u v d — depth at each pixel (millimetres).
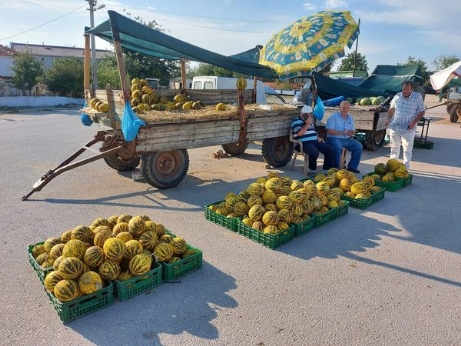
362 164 10039
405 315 3596
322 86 13117
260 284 4082
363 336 3293
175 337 3244
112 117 6766
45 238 5121
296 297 3850
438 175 8852
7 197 6762
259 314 3564
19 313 3514
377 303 3779
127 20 6246
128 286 3727
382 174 7836
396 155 8977
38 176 8188
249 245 5016
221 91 11242
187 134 7207
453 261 4688
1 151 10867
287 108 8969
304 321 3477
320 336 3281
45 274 3803
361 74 24688
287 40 7543
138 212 6172
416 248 5023
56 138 13445
